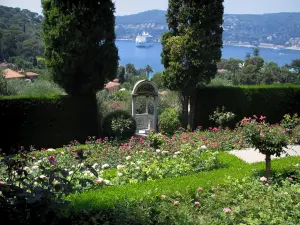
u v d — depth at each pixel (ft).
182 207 15.89
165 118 45.80
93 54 40.32
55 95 39.63
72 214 14.23
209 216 15.69
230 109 46.01
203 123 46.44
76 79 40.55
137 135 43.47
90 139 39.29
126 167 22.76
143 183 18.98
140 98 54.65
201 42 43.75
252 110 46.60
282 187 18.98
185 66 44.60
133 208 15.17
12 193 12.00
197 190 17.72
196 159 24.89
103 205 15.07
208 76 45.70
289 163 23.31
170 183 18.80
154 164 22.30
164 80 46.50
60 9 39.04
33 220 12.32
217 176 20.24
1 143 36.73
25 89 50.06
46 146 39.24
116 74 43.32
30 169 21.39
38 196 11.68
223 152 28.50
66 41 38.68
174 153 27.22
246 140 21.88
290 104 47.62
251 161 27.37
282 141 20.67
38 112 38.32
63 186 13.05
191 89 45.42
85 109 41.45
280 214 15.55
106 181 19.19
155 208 15.75
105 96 59.82
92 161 27.32
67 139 40.55
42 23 40.34
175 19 46.26
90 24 39.65
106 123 40.42
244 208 15.98
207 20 43.93
